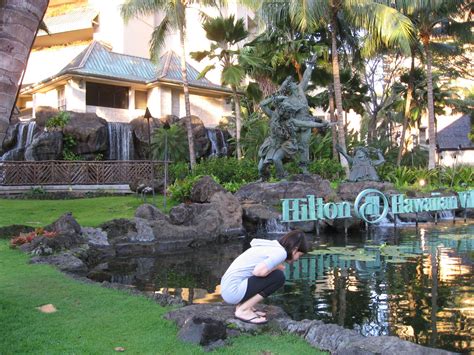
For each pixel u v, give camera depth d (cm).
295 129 1404
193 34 3322
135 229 955
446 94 3344
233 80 2058
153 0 1888
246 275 386
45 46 3441
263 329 384
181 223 1054
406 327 442
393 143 3167
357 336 352
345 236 1109
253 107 2870
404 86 3244
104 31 3203
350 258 796
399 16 1805
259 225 1155
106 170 2073
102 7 3219
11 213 1291
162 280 660
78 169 2030
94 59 2628
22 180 1930
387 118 3797
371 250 883
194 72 2964
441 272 675
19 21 328
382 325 448
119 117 2648
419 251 863
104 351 332
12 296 484
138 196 1753
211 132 2627
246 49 2345
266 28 2264
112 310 433
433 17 2223
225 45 2159
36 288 518
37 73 3366
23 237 814
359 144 2214
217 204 1098
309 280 636
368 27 1895
